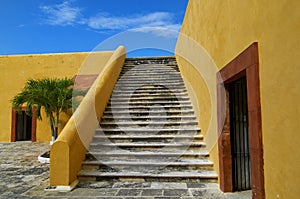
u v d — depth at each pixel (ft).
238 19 11.16
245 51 10.08
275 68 7.88
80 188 14.44
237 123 14.40
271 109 8.16
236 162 14.19
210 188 14.26
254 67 9.16
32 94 26.32
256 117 8.99
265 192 8.61
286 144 7.30
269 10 8.22
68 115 38.17
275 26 7.85
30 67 43.50
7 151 30.83
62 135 15.21
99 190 14.08
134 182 15.43
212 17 16.07
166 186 14.61
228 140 14.10
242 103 14.52
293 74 6.92
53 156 14.55
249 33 9.92
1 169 20.25
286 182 7.31
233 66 11.66
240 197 12.83
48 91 26.91
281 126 7.57
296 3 6.74
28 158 25.64
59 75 42.83
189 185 14.76
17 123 44.68
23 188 14.65
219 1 14.34
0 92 43.57
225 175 13.74
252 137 9.37
